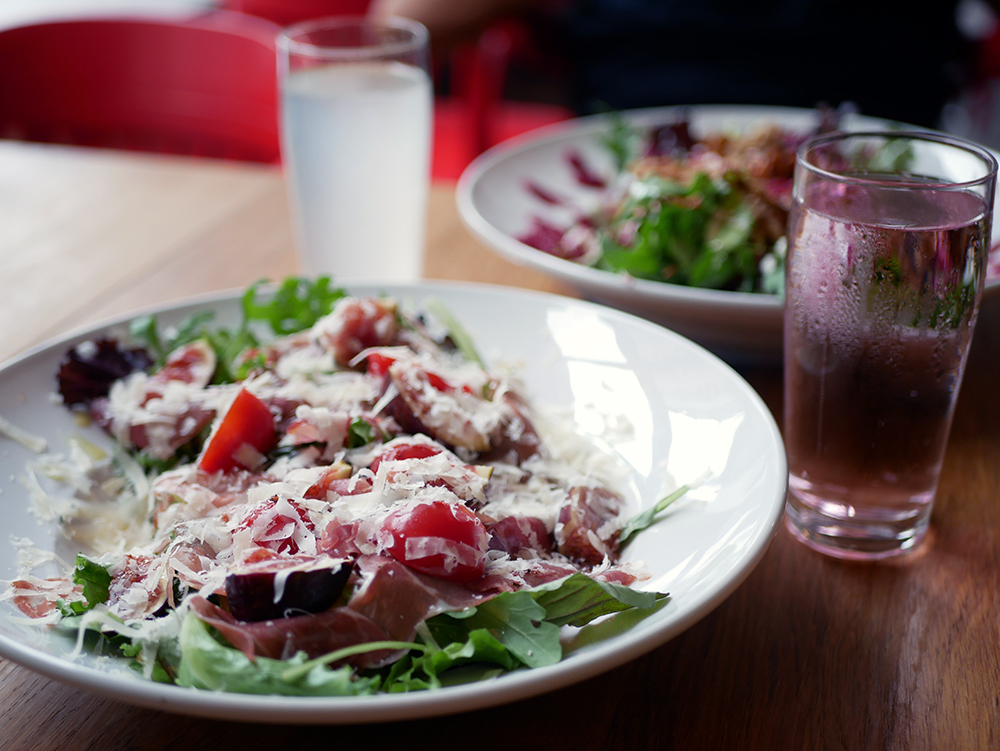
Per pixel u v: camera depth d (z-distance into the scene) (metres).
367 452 0.48
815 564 0.48
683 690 0.43
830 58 1.42
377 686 0.39
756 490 0.44
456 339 0.57
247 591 0.39
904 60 1.42
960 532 0.50
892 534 0.48
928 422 0.47
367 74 0.67
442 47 1.38
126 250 0.75
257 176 0.92
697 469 0.48
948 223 0.45
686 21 1.45
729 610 0.46
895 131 0.50
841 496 0.48
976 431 0.56
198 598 0.40
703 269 0.67
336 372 0.54
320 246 0.69
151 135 1.12
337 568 0.40
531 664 0.39
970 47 1.56
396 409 0.50
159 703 0.36
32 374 0.53
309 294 0.59
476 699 0.36
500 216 0.76
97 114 1.13
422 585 0.41
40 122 1.14
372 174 0.67
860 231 0.45
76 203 0.84
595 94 1.51
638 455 0.50
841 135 0.50
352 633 0.40
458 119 1.53
